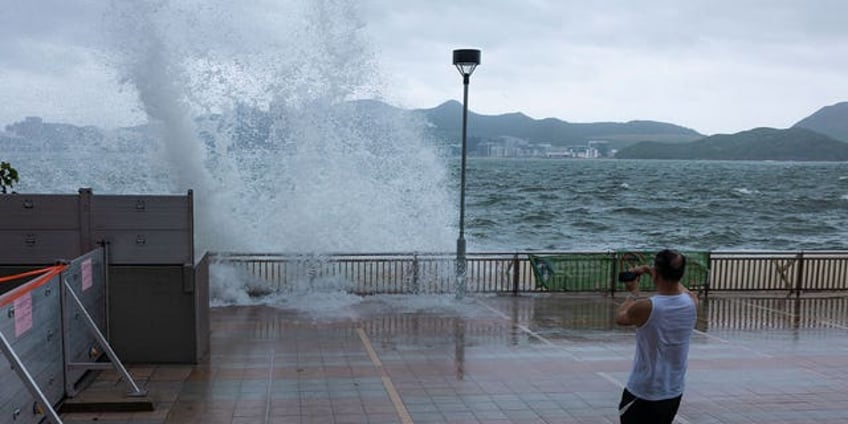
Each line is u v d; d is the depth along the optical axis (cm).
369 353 1009
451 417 755
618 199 6962
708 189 8950
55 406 721
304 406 779
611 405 802
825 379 920
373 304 1355
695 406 808
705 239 4094
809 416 781
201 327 967
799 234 4488
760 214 5822
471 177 10669
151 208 919
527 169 15362
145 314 924
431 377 898
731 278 1580
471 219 4800
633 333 1155
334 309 1306
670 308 527
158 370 902
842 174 14762
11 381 591
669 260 535
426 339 1099
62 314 739
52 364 711
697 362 995
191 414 746
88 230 911
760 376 929
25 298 634
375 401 802
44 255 906
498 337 1121
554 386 870
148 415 740
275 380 871
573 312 1316
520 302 1405
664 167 19300
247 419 735
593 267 1507
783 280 1577
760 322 1266
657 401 532
